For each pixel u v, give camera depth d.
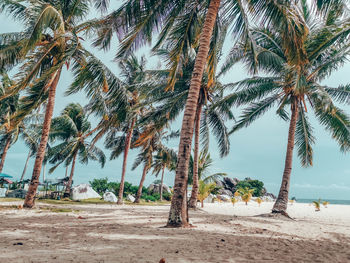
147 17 8.30
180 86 15.21
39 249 3.34
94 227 5.99
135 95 18.95
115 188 35.06
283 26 7.57
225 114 15.57
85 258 2.92
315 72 12.53
